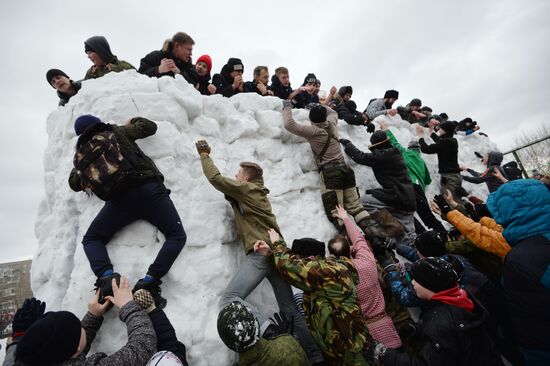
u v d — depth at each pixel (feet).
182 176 8.93
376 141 13.51
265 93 16.06
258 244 8.11
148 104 9.14
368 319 8.79
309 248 8.52
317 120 12.27
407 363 6.84
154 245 8.03
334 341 7.27
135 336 5.65
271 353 6.25
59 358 4.95
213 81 15.93
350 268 8.43
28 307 7.16
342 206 11.95
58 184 9.26
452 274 7.23
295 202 11.55
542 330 6.71
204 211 8.85
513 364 9.05
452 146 17.75
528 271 6.82
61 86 11.40
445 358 6.66
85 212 8.38
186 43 12.76
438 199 11.45
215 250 8.57
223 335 6.15
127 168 7.29
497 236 9.48
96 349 6.99
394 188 13.02
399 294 8.97
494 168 20.08
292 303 8.79
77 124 7.75
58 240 8.84
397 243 12.21
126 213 7.61
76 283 7.50
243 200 8.61
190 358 7.26
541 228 7.19
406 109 23.65
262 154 11.60
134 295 6.64
